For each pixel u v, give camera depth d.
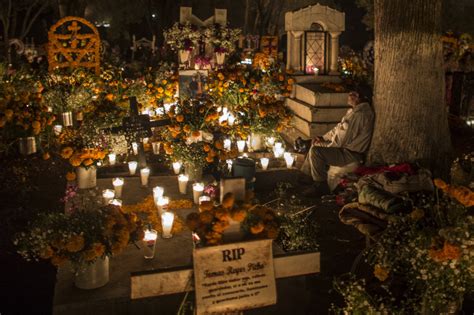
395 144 8.24
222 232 3.63
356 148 8.55
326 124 11.27
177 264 4.99
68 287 4.45
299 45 13.02
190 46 13.47
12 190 8.16
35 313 4.98
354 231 6.92
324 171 8.35
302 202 7.99
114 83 11.91
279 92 10.95
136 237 4.53
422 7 7.92
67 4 23.08
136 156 9.16
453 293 3.98
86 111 9.96
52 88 11.53
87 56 13.29
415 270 3.99
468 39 13.88
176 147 7.89
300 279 4.61
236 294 3.54
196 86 13.29
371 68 14.69
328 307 5.05
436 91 8.15
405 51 8.05
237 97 10.63
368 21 31.31
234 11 35.88
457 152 9.86
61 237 4.14
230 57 14.59
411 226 4.07
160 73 12.30
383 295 4.50
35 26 35.34
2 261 5.94
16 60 22.28
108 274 4.59
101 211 4.49
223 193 3.75
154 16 32.06
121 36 36.31
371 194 5.60
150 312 4.36
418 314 4.10
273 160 9.20
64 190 8.30
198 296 3.47
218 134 8.92
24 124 9.48
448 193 3.96
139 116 8.34
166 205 6.16
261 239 3.62
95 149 7.25
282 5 30.94
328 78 12.90
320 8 12.85
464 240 3.73
